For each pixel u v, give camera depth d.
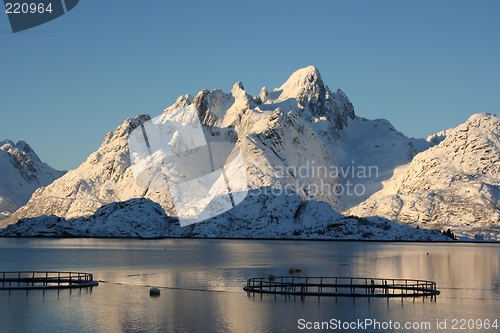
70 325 96.31
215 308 109.44
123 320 99.94
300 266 193.12
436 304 115.25
